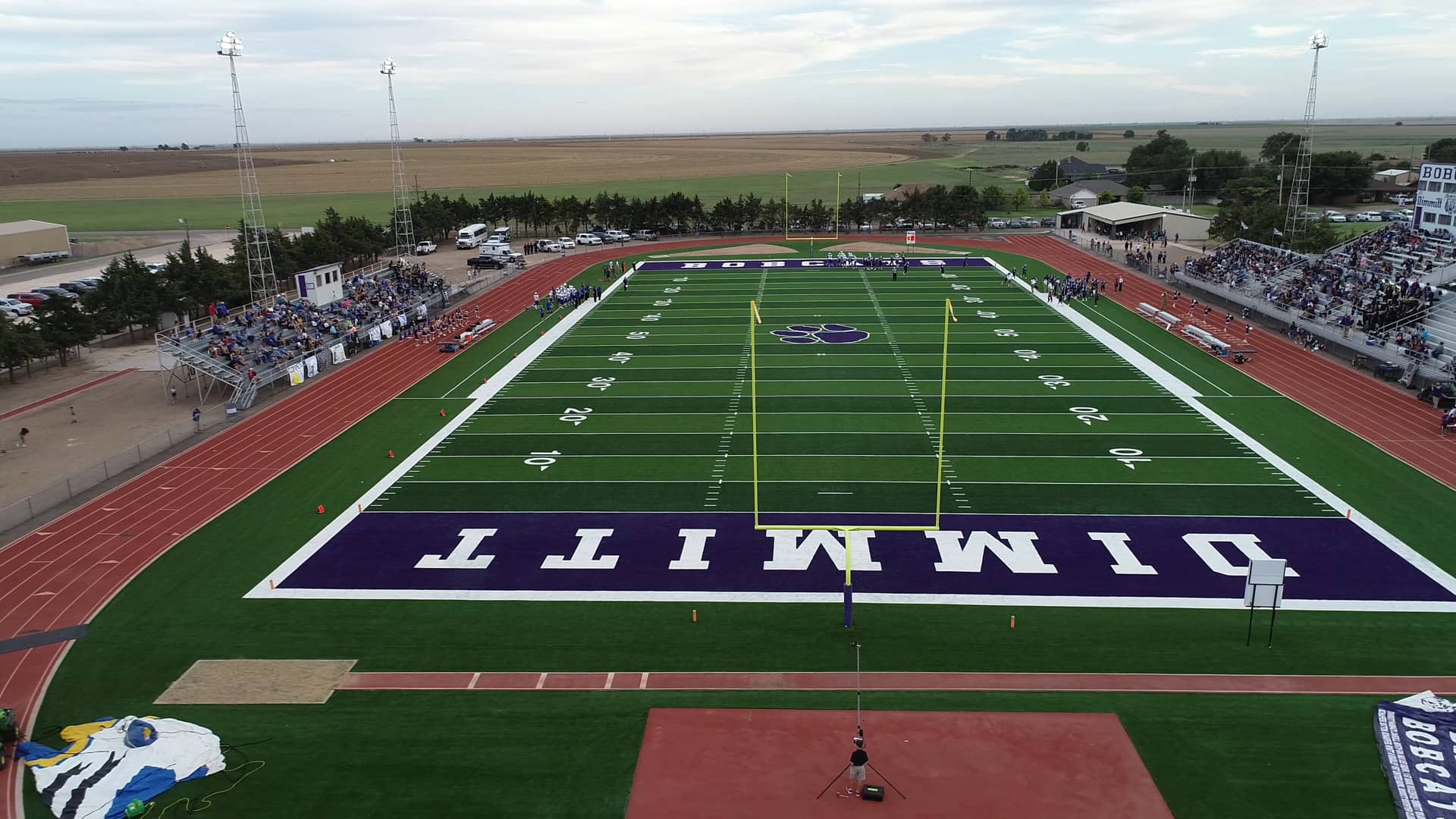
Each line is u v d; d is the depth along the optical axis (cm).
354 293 6938
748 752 2017
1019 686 2250
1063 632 2480
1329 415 4291
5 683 2325
